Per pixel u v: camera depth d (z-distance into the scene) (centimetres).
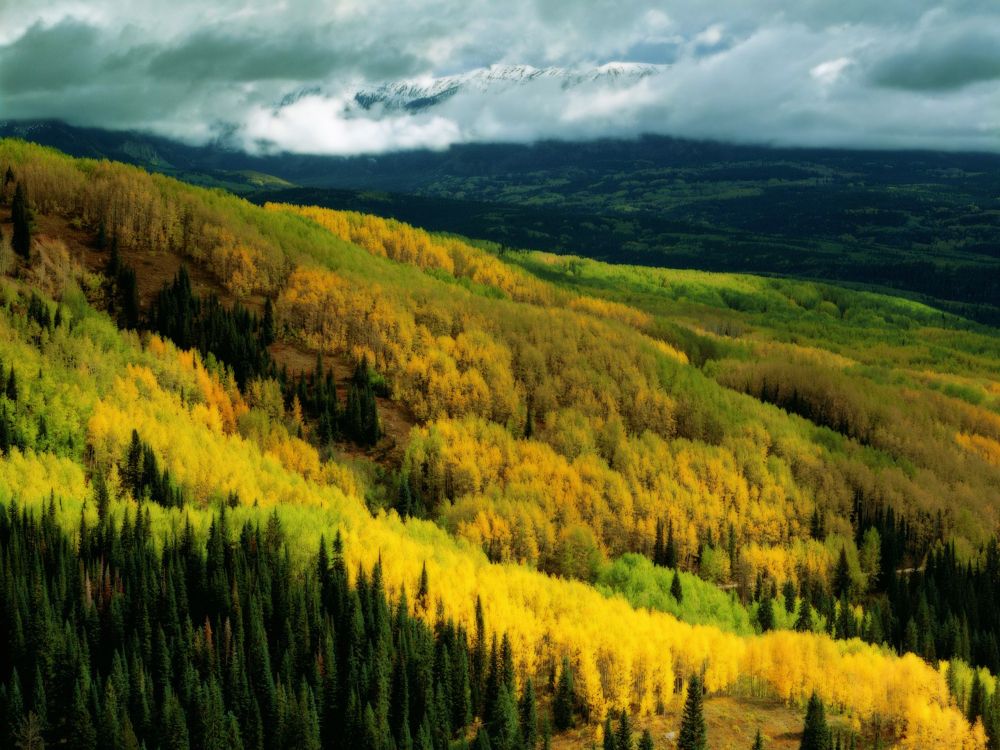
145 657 11675
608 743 11400
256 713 11338
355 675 12206
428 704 12112
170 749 10719
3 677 11288
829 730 12088
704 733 11619
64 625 11756
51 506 13538
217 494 17312
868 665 14150
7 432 16338
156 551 13550
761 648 14188
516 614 14238
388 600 14175
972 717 13662
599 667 13100
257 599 12925
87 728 10394
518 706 12825
